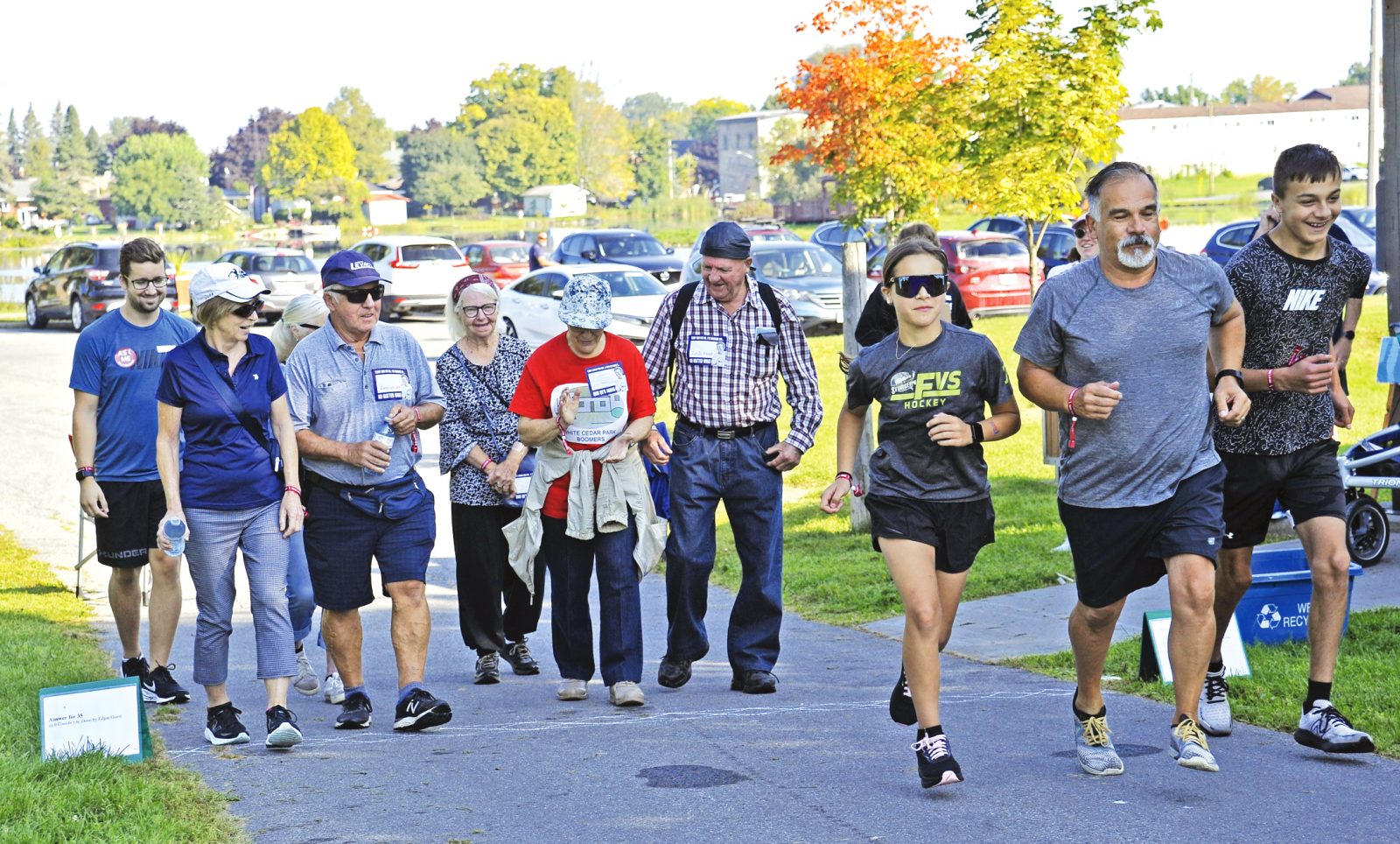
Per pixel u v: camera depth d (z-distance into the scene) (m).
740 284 8.06
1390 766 6.02
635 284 27.97
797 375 8.12
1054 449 11.90
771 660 8.12
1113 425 5.78
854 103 27.72
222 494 6.84
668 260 34.06
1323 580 6.25
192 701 8.09
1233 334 6.03
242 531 6.93
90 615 10.71
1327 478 6.43
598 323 7.61
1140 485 5.79
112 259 36.56
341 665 7.35
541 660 9.30
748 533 8.09
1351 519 10.09
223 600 6.95
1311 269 6.45
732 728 7.16
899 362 6.15
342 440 7.16
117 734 6.52
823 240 39.59
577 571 7.94
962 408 6.10
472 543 8.48
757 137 162.00
